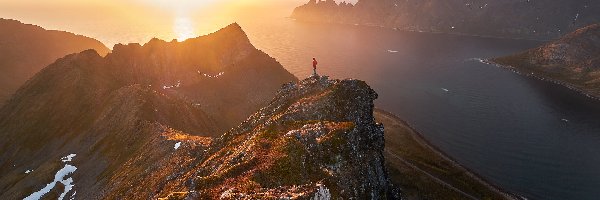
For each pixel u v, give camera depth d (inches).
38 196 4591.5
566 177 6491.1
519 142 7805.1
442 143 7637.8
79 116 6820.9
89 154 5275.6
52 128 6643.7
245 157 1727.4
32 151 6284.5
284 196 1227.2
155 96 6560.0
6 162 6225.4
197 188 1491.1
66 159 5388.8
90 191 4109.3
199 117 7027.6
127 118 5767.7
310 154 1747.0
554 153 7347.4
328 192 1338.6
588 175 6560.0
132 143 4891.7
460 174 6136.8
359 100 2910.9
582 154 7327.8
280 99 3184.1
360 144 2122.3
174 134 4478.3
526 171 6658.5
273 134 2079.2
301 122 2364.7
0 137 6771.7
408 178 5497.1
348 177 1754.4
